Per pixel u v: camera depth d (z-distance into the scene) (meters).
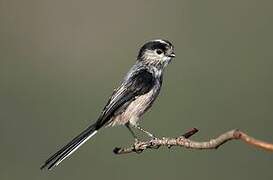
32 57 20.25
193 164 14.71
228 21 20.23
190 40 19.84
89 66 19.50
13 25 21.06
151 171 14.89
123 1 20.41
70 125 17.47
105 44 20.08
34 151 16.45
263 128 16.55
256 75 18.34
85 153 15.23
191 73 18.06
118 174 15.05
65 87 18.89
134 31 20.22
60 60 19.92
